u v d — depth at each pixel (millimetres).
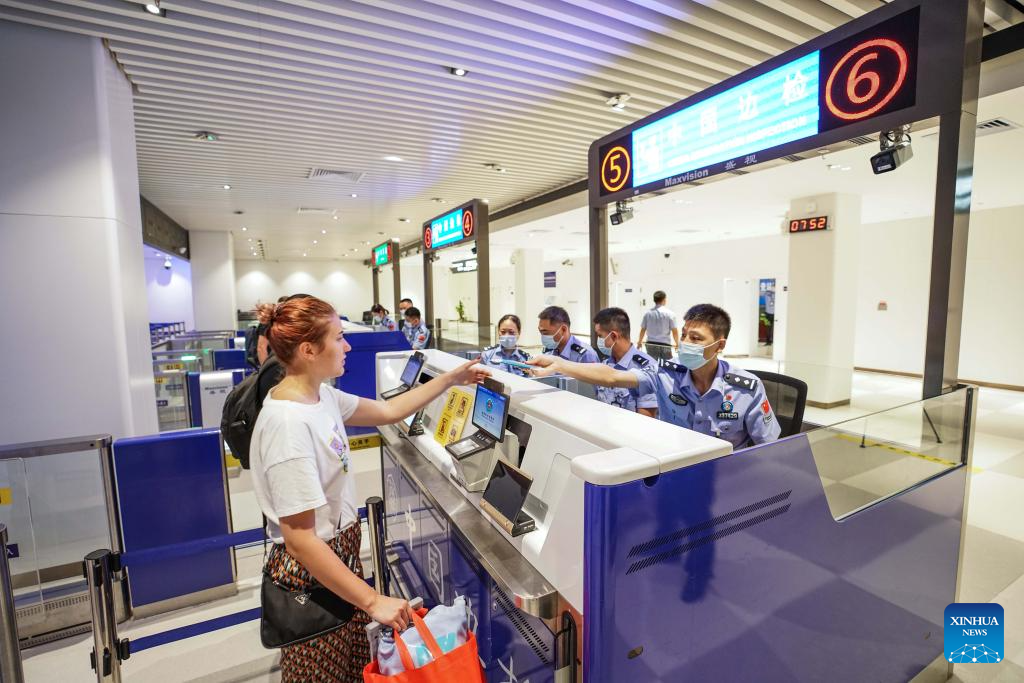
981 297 7754
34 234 2904
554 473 1104
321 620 1202
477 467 1397
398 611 1095
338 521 1235
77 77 2973
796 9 2877
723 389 1932
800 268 6758
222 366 6172
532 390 1466
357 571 1293
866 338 9352
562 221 8812
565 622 983
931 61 1513
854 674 1461
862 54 1679
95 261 3037
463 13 3059
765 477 1090
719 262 11703
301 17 2959
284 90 3953
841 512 1332
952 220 1528
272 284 18312
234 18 2945
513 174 6621
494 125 4816
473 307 20891
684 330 1898
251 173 6281
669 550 941
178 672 1981
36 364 2936
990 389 7570
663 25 3125
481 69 3678
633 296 14398
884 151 1733
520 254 12750
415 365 2273
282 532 1084
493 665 1349
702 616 1026
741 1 2918
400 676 1004
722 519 1021
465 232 5320
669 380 2070
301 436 1107
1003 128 3859
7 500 2162
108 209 3068
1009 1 2670
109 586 1650
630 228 9547
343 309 19172
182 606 2416
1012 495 3619
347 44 3268
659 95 4199
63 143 2951
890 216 8492
